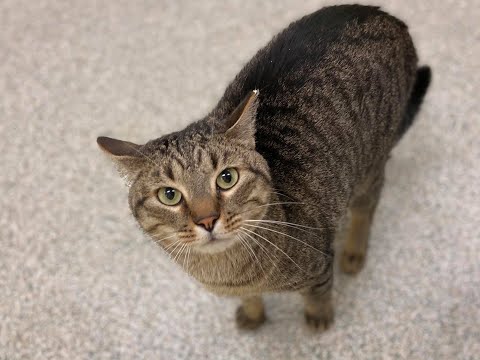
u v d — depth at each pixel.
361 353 0.54
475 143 0.66
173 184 0.41
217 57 0.79
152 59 0.80
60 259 0.63
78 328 0.58
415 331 0.55
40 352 0.56
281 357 0.55
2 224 0.66
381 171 0.57
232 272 0.46
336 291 0.58
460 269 0.58
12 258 0.63
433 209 0.62
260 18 0.82
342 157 0.49
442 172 0.64
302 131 0.47
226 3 0.85
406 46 0.54
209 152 0.41
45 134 0.74
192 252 0.44
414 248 0.60
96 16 0.86
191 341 0.57
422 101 0.61
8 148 0.73
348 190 0.51
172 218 0.41
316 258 0.47
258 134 0.47
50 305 0.60
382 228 0.62
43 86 0.79
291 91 0.48
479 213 0.61
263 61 0.50
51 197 0.68
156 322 0.58
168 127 0.73
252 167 0.42
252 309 0.55
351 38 0.50
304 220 0.46
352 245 0.59
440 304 0.56
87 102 0.76
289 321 0.57
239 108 0.41
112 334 0.57
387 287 0.58
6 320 0.59
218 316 0.58
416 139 0.67
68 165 0.70
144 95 0.76
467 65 0.73
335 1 0.82
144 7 0.86
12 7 0.88
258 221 0.42
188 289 0.60
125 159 0.41
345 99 0.49
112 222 0.65
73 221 0.66
